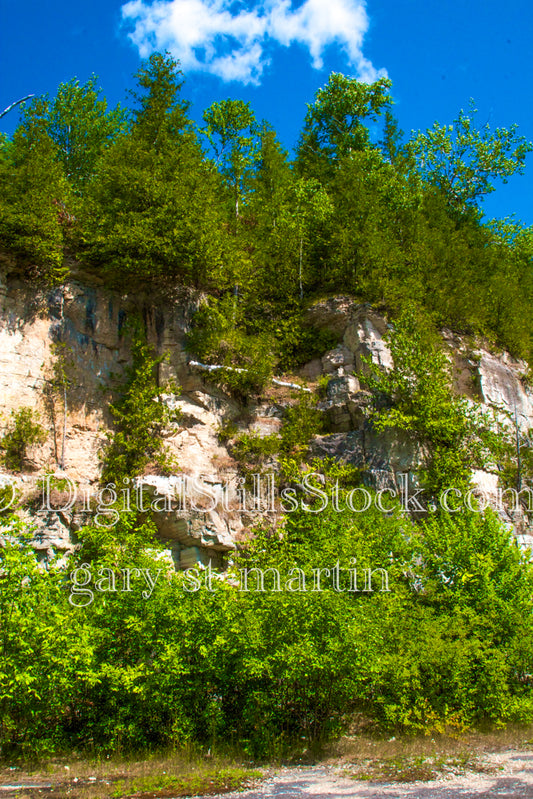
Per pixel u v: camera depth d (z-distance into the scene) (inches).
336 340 1061.1
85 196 1038.4
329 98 1653.5
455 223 1461.6
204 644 526.0
